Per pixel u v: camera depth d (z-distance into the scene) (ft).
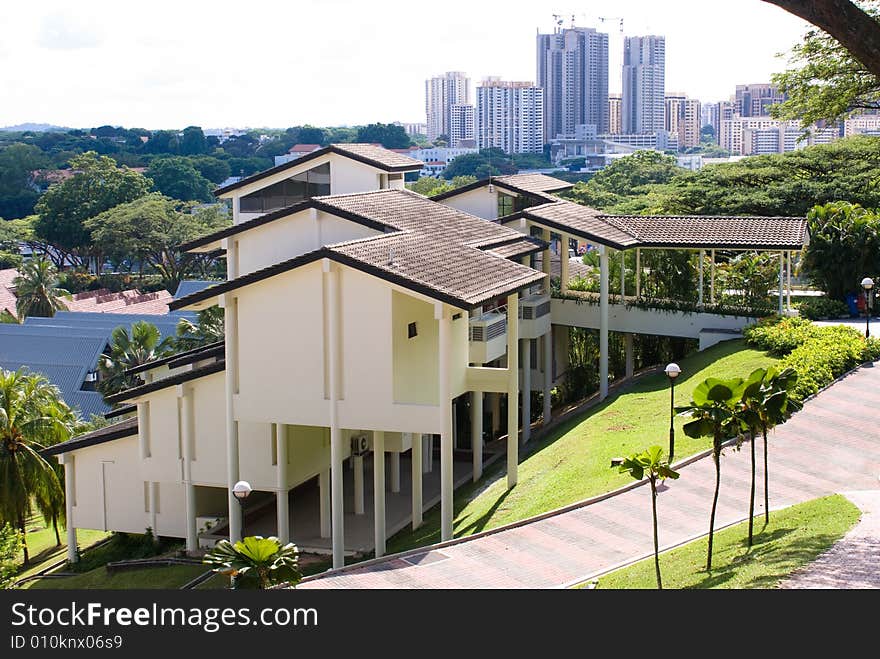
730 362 115.34
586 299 130.41
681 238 128.16
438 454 122.52
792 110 98.37
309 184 141.18
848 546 59.98
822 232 137.69
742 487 79.05
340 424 84.89
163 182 508.12
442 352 81.05
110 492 102.94
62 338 215.31
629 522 74.90
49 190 404.16
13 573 101.91
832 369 105.70
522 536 74.95
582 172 623.77
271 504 104.42
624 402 115.75
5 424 109.19
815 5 55.67
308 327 85.61
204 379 95.04
